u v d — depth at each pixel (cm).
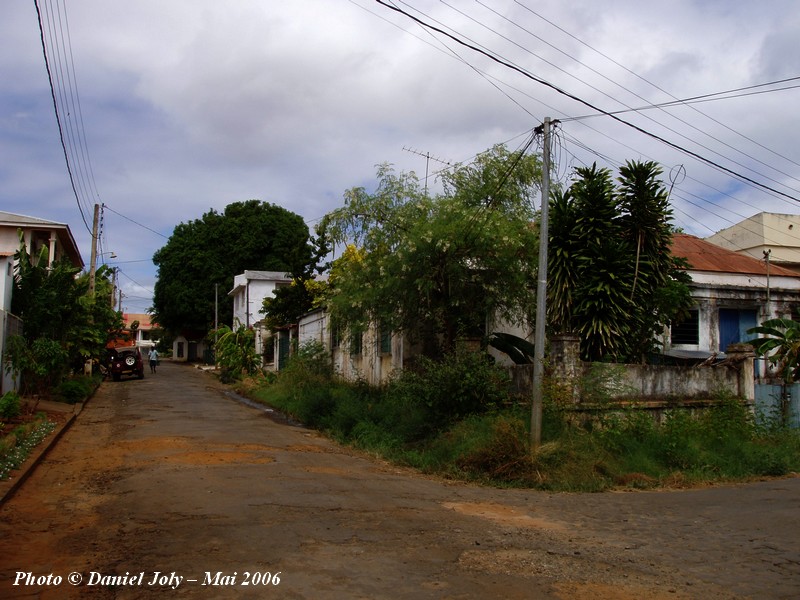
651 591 574
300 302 3544
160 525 726
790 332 1867
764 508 973
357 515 810
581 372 1437
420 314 1759
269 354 3825
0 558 612
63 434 1470
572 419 1382
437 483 1138
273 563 599
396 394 1700
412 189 1769
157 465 1099
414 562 623
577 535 782
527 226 1669
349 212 1753
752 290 2352
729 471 1337
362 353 2325
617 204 1573
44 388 1973
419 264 1622
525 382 1489
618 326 1535
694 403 1593
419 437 1466
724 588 587
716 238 3375
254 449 1327
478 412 1437
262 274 4788
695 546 740
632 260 1534
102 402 2286
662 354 2000
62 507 822
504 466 1193
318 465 1202
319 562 607
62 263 2109
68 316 2095
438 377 1454
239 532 699
